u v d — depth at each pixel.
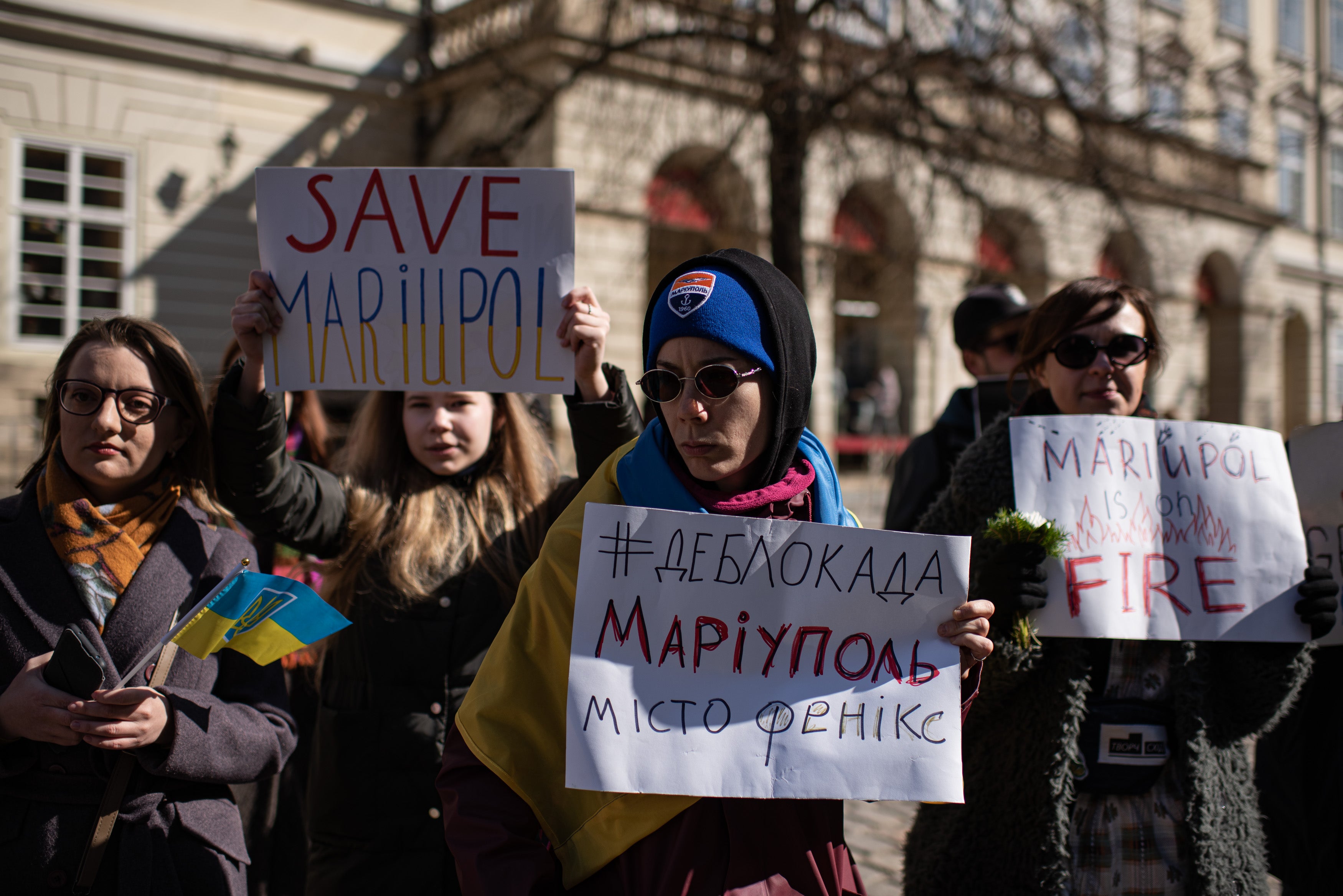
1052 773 1.72
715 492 1.44
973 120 8.62
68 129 12.46
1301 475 2.24
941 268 9.95
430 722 2.03
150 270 13.00
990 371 3.51
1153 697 1.79
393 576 2.09
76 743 1.54
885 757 1.33
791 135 8.17
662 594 1.34
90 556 1.70
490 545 2.16
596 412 1.98
